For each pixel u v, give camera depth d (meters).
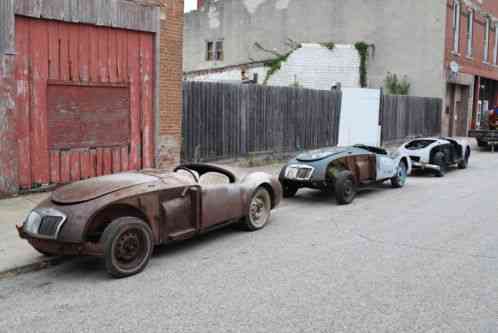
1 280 5.70
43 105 9.54
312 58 26.22
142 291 5.34
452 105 28.62
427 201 10.49
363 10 27.12
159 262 6.33
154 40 11.30
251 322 4.55
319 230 7.96
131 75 10.99
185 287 5.45
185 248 6.95
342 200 9.98
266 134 15.30
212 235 7.64
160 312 4.79
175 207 6.43
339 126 18.73
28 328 4.46
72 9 9.73
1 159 8.98
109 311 4.82
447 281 5.60
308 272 5.91
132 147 11.16
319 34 28.45
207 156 13.30
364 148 11.69
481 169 16.16
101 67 10.42
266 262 6.30
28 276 5.84
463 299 5.08
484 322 4.55
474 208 9.73
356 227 8.17
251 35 31.05
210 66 33.44
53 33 9.59
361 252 6.73
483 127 24.55
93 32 10.23
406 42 26.12
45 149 9.63
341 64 26.20
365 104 19.94
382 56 26.75
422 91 25.98
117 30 10.63
